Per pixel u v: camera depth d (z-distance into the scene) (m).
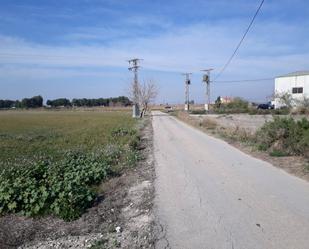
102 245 6.26
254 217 7.34
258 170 12.26
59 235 6.84
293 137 15.28
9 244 6.47
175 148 19.41
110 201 9.03
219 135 26.48
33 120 60.22
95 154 16.42
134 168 13.61
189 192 9.55
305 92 76.19
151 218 7.57
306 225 6.81
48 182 9.50
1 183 9.19
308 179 10.66
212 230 6.71
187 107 102.62
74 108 162.75
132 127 38.72
